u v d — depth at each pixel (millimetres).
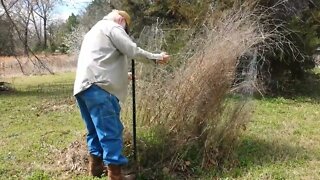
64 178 4895
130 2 14617
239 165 5125
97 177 4828
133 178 4727
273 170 4910
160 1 13430
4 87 18312
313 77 14906
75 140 5980
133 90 4879
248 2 8953
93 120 4406
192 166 5004
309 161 5297
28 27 21781
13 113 10523
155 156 5000
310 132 7055
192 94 5090
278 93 12508
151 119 5199
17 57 22453
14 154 5992
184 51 5500
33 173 5062
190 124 5129
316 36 12727
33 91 17484
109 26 4395
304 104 10695
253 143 5926
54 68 32281
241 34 5266
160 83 5215
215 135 5129
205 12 11117
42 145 6449
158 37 5746
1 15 20125
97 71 4336
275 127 7422
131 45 4336
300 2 12430
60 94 15711
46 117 9641
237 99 5289
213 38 5266
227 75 5117
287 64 12539
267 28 9898
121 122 4961
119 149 4430
